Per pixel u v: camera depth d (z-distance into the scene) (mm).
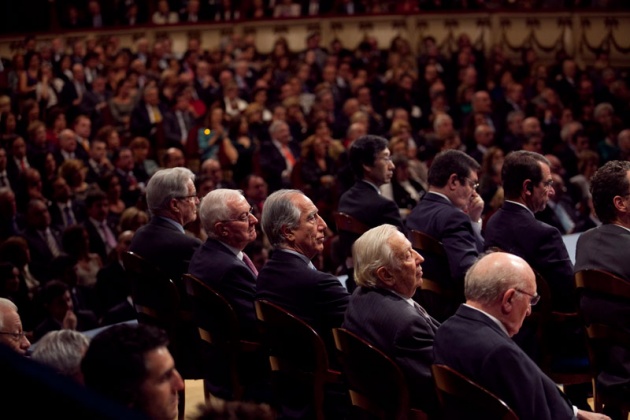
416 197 14141
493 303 4750
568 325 6629
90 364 3477
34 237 11055
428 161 16266
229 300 6289
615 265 5988
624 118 20609
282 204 6055
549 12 24094
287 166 16000
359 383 5195
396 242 5312
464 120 19359
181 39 23547
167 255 6984
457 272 7113
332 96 19219
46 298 8727
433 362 4879
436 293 7262
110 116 17891
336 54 22891
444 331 4828
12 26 23062
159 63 21312
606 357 5910
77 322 9609
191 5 24047
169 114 17359
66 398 2080
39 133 14039
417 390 5086
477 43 24359
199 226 11930
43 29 23359
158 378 3471
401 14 24312
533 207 6906
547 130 18875
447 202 7492
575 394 7035
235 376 6238
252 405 3014
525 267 4793
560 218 13453
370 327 5250
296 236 6055
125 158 13969
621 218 6141
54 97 18531
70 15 23016
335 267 11594
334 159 15516
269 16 24375
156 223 7137
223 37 23781
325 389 5801
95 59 20125
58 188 12188
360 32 24453
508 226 6824
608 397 5895
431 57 22797
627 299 5742
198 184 12688
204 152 16312
